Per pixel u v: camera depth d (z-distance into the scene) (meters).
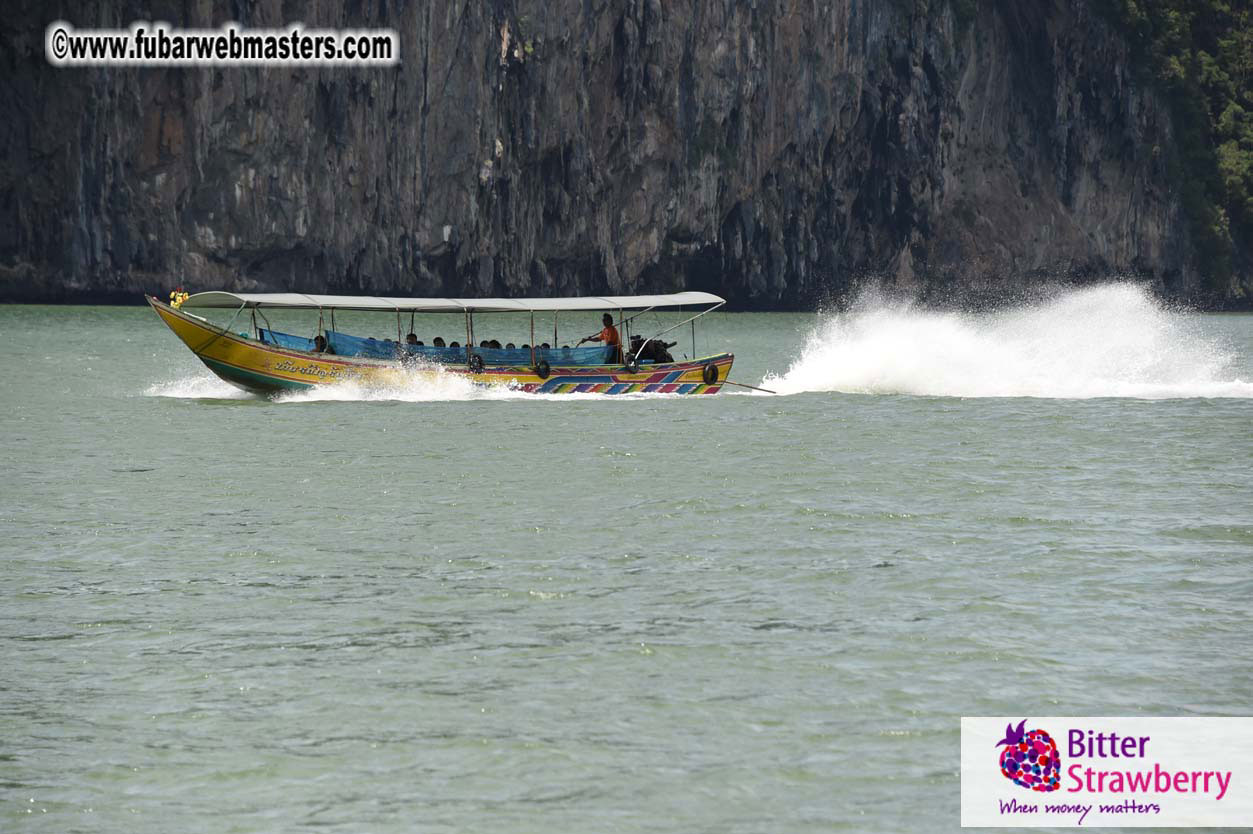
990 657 57.19
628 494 91.00
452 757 47.44
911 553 74.62
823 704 52.09
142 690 53.12
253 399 141.25
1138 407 142.50
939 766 47.16
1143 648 58.38
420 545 75.81
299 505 86.81
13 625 60.66
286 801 44.38
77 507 85.75
